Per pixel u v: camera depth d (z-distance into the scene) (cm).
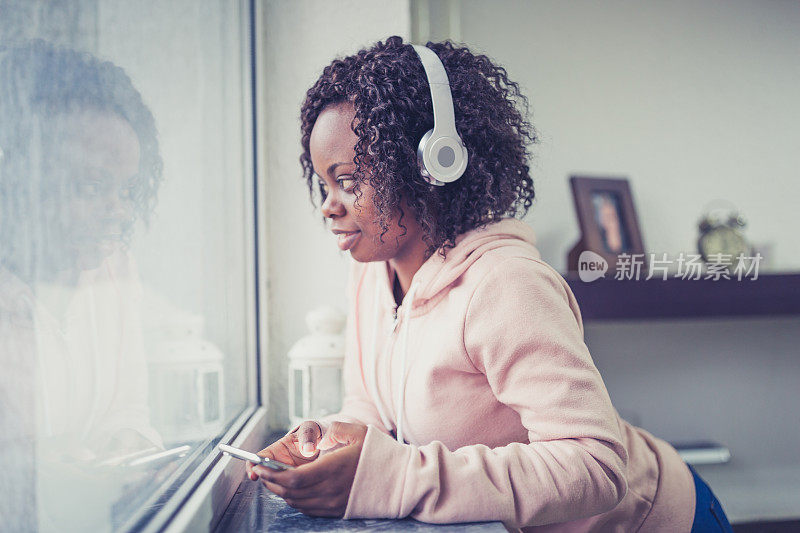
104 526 46
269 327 134
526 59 182
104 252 49
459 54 74
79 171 45
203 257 84
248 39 124
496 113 72
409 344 74
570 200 185
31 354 38
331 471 56
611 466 58
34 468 38
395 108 67
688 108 191
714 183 192
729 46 193
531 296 63
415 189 68
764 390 199
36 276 39
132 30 55
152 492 57
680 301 170
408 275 77
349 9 134
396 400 78
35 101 39
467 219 72
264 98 132
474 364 66
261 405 123
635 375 194
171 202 68
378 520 59
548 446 59
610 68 187
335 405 123
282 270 135
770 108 195
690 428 196
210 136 91
